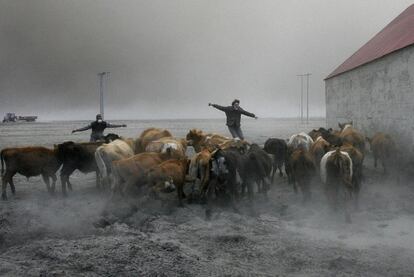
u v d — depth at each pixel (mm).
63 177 13422
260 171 11953
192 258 7457
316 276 6684
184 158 11961
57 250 7879
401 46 18125
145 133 17156
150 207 11477
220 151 11141
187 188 13625
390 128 19750
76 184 15547
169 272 6832
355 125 24859
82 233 9344
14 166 12898
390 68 19578
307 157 11758
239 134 19125
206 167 11312
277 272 6922
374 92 21719
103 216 10594
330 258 7430
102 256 7527
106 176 13039
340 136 17984
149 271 6875
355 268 6965
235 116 19000
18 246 8477
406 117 17984
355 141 17188
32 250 8039
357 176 10922
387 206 11266
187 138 17359
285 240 8508
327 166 10430
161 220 10180
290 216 10492
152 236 8898
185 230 9383
